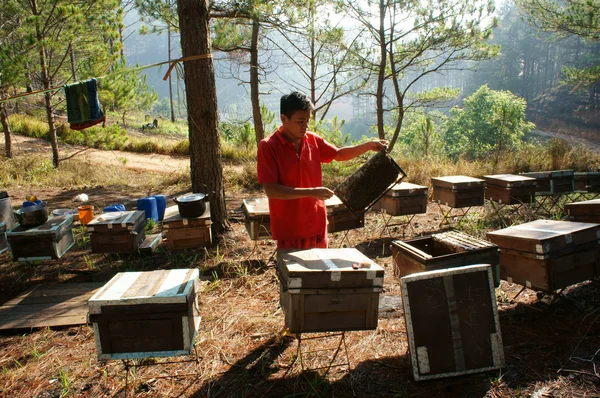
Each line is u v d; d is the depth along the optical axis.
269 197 2.96
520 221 6.48
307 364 3.13
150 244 5.61
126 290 2.65
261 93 14.17
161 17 10.25
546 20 14.24
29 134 18.44
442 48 11.14
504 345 3.22
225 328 3.71
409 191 6.04
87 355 3.41
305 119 2.84
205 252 5.59
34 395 2.94
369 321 2.77
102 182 11.85
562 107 54.50
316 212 3.20
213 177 6.07
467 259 3.34
